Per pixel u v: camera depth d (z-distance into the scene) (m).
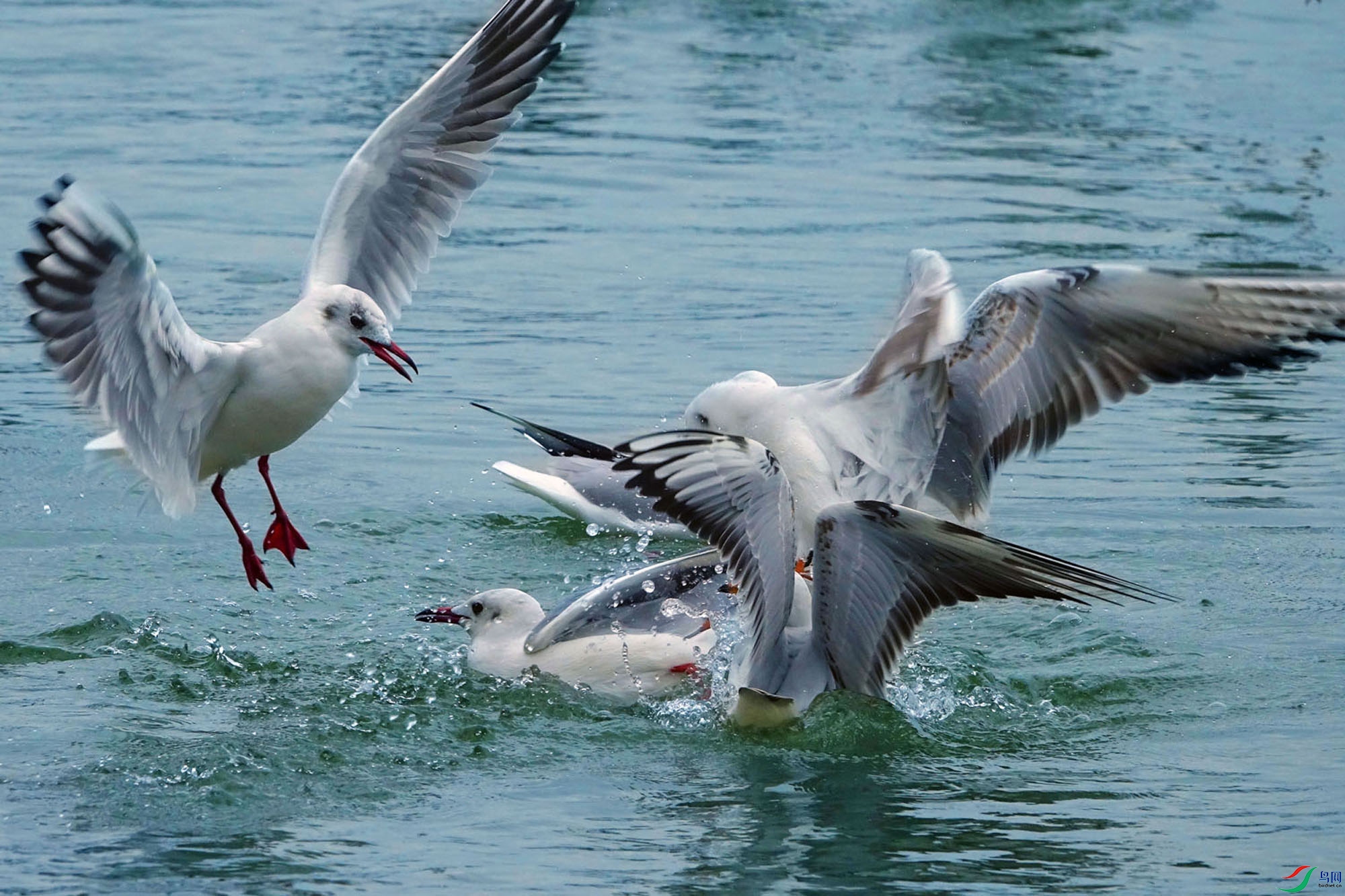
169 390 10.76
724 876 8.60
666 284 21.19
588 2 36.19
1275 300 10.88
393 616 12.96
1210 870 8.66
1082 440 17.23
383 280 12.77
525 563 14.18
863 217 23.77
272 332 11.18
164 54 31.67
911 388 11.13
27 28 33.53
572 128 27.91
